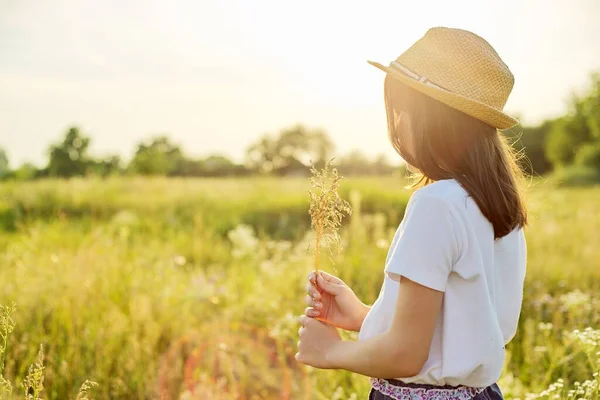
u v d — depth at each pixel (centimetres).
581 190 1825
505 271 171
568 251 721
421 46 170
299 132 6756
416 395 164
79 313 427
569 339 372
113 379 363
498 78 166
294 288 552
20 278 487
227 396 371
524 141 4781
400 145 171
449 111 160
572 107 4481
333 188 183
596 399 248
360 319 192
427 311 151
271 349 434
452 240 151
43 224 853
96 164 2959
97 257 564
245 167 4481
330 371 369
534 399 293
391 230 686
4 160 2089
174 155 4253
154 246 725
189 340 433
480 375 159
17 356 369
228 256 715
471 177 158
